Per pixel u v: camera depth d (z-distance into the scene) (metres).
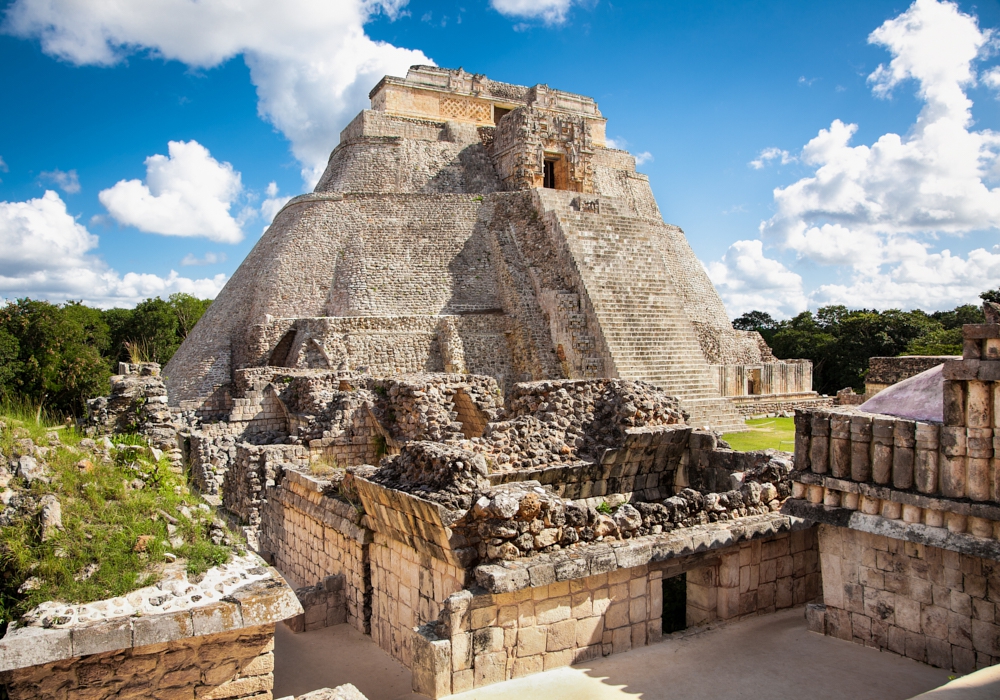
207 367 33.75
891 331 50.03
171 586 5.45
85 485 6.14
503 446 10.07
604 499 10.70
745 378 32.91
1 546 5.35
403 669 8.23
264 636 5.54
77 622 4.91
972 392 6.35
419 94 45.44
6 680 4.73
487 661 6.47
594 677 6.73
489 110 47.50
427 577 7.76
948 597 6.93
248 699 5.48
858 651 7.49
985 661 6.62
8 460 6.12
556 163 43.62
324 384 17.91
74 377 29.56
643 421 11.09
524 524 6.97
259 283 35.47
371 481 8.63
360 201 37.38
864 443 7.21
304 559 11.41
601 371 29.03
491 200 38.50
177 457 13.80
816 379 53.66
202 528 6.34
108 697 5.03
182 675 5.27
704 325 40.81
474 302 34.44
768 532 8.48
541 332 31.88
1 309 30.52
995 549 6.14
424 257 35.78
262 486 13.81
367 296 33.47
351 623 9.77
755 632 8.03
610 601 7.27
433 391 14.70
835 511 7.43
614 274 32.81
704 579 8.48
